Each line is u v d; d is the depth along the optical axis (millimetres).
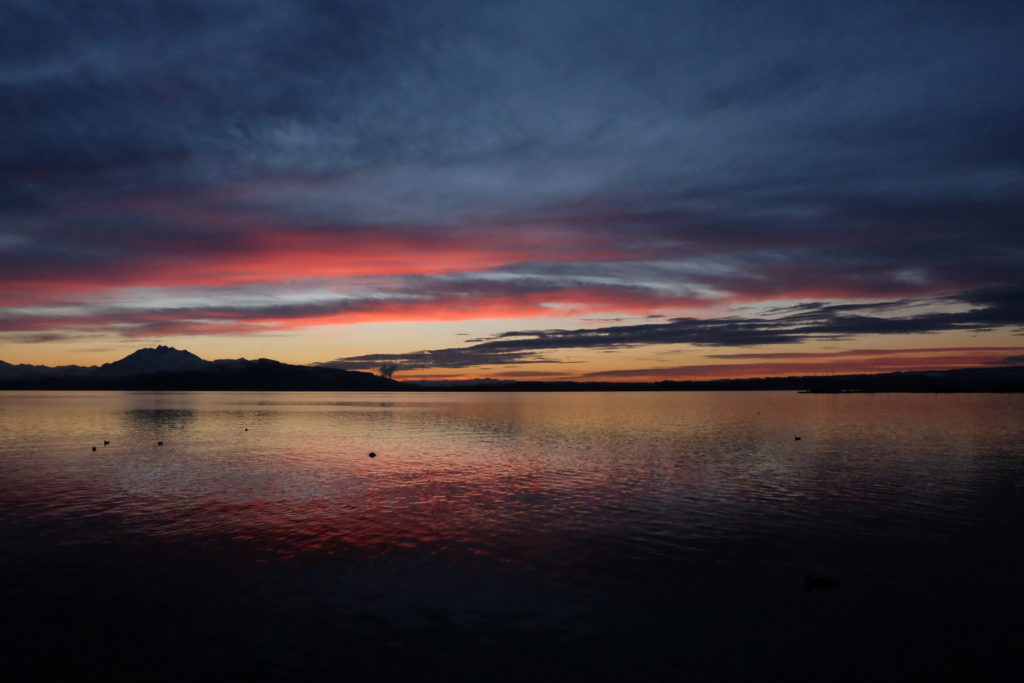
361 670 14672
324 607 18266
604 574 21172
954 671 14758
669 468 44875
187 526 27359
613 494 34750
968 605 18656
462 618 17531
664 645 15953
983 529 27094
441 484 38094
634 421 101500
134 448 58344
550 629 16859
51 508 30953
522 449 57906
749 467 45312
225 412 134875
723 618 17609
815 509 30875
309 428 85625
